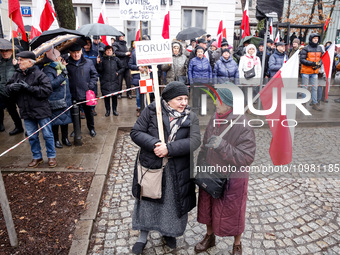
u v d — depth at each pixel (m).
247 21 9.02
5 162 4.30
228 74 6.28
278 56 6.89
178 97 2.37
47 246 2.67
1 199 2.47
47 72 4.36
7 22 9.60
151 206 2.53
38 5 5.19
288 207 3.40
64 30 4.39
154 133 2.45
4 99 5.21
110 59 6.54
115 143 5.43
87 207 3.24
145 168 2.45
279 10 6.10
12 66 5.09
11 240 2.60
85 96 5.19
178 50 6.54
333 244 2.79
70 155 4.61
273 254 2.67
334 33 15.88
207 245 2.70
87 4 11.54
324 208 3.38
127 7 3.83
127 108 7.61
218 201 2.36
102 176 3.92
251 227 3.04
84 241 2.72
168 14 5.00
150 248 2.75
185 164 2.46
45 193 3.52
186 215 2.59
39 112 3.94
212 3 12.02
